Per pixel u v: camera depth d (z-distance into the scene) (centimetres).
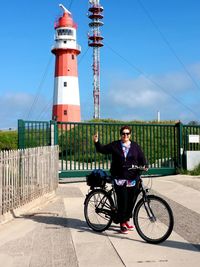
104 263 414
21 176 690
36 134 1030
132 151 517
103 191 539
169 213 475
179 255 438
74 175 1068
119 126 1175
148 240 485
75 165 1077
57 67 3394
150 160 1158
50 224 586
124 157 514
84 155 1147
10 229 557
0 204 592
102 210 534
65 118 3347
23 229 557
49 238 511
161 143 1163
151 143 1157
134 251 453
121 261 420
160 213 493
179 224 582
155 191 870
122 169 514
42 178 807
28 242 494
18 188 675
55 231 545
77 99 3403
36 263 418
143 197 498
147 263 412
